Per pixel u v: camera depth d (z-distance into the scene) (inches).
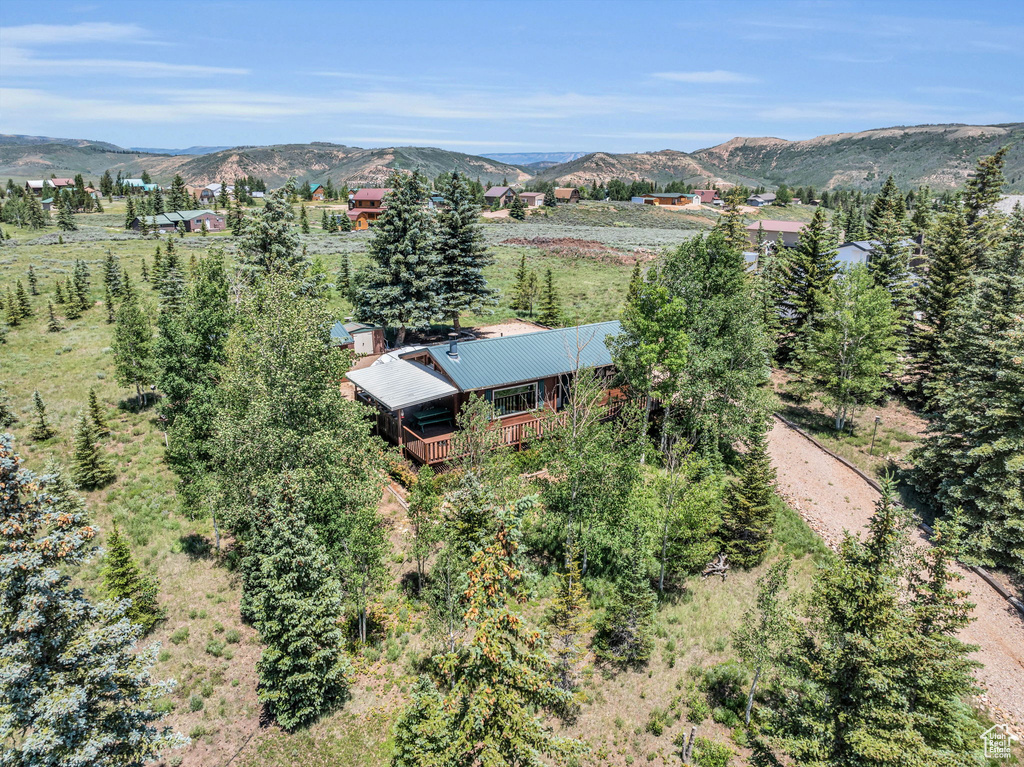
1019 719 743.7
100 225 4872.0
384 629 884.6
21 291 2169.0
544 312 2240.4
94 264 2952.8
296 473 825.5
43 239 3651.6
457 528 631.2
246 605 860.6
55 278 2659.9
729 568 1049.5
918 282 2011.6
